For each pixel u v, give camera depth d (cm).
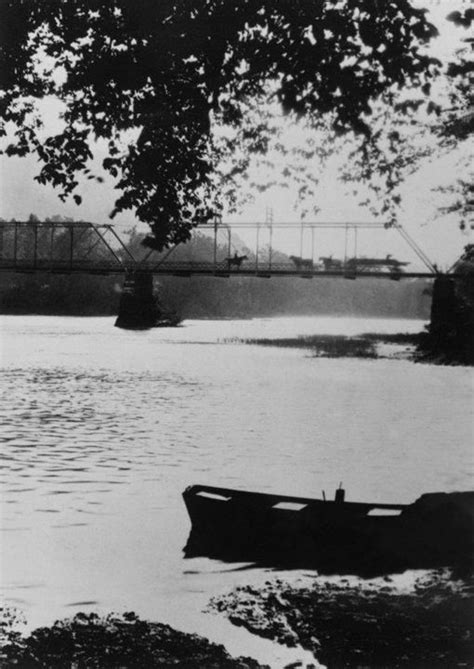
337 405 4709
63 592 1373
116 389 5531
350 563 1564
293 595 1324
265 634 1144
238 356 9162
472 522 1561
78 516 1955
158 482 2392
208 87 1189
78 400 4825
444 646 1073
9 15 1182
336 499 1616
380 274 12688
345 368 7681
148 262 14688
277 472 2597
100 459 2795
